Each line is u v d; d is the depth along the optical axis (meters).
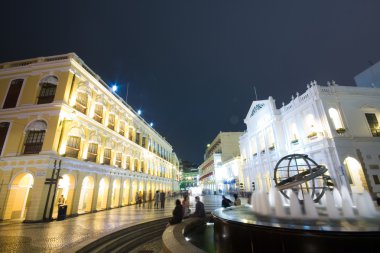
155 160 42.69
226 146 55.00
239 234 6.18
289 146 24.11
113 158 25.20
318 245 4.78
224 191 50.34
